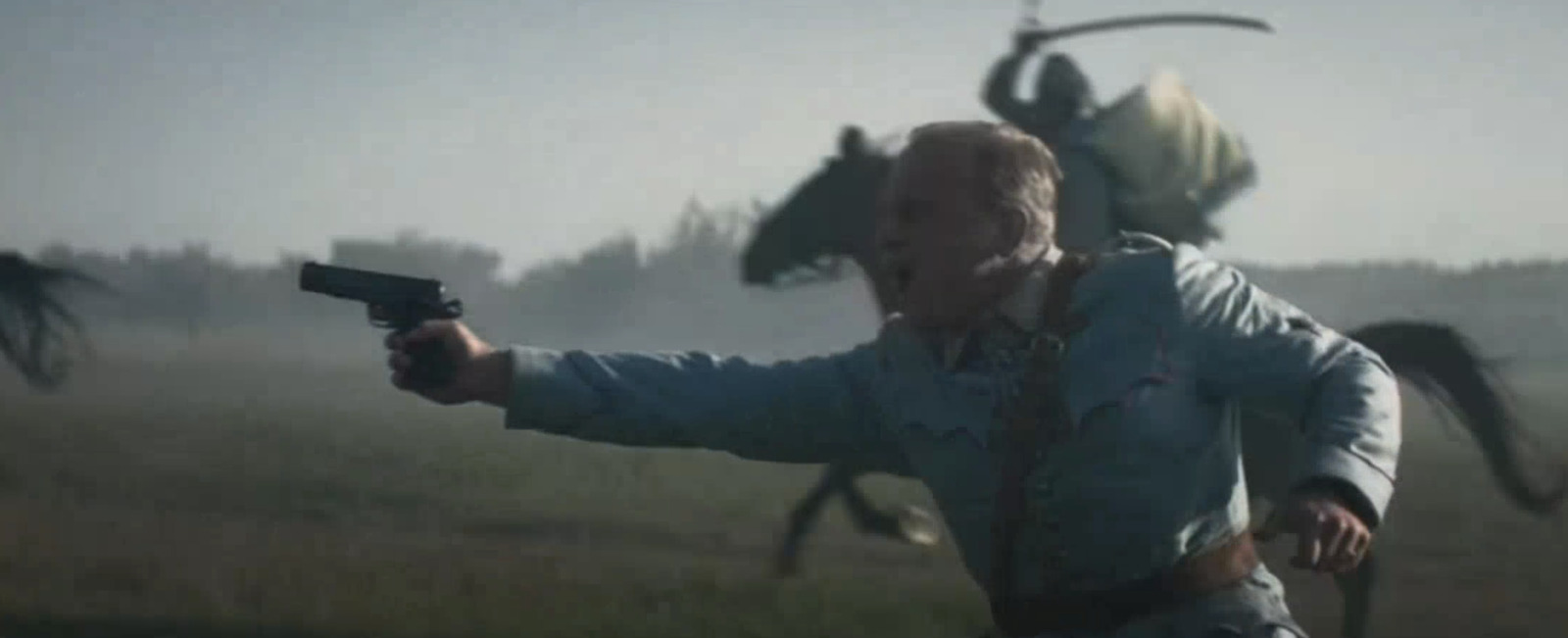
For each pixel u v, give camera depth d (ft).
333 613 25.73
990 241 8.93
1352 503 8.15
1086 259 9.01
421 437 45.06
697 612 26.48
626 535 35.01
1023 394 8.87
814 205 28.81
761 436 9.62
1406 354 27.22
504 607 26.48
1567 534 38.01
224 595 26.73
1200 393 8.79
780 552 29.96
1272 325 8.79
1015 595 9.12
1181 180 27.48
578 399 9.43
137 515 35.81
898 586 29.48
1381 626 28.48
